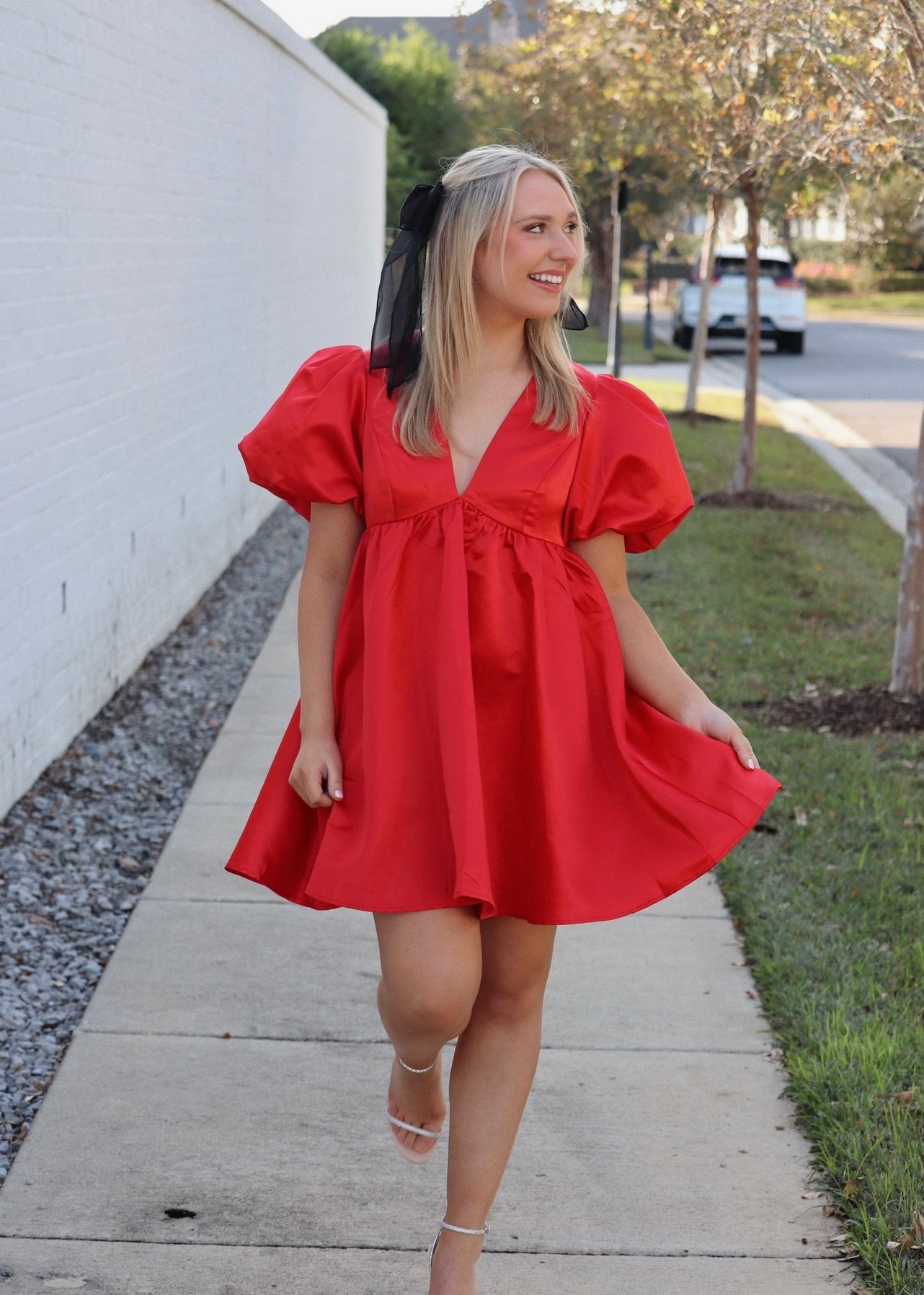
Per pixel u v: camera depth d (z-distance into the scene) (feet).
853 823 15.12
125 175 18.92
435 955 6.79
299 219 36.52
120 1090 10.00
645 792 7.24
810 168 28.19
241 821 15.40
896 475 43.11
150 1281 8.04
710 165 26.07
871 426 53.78
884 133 17.71
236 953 12.30
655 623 23.90
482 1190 7.34
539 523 7.13
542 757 7.04
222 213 26.27
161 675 20.70
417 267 7.17
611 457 7.29
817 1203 8.86
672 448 7.45
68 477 16.61
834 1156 9.18
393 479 7.04
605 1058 10.59
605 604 7.39
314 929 12.84
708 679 20.67
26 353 14.76
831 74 18.35
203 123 24.12
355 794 7.04
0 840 14.30
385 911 6.77
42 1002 11.37
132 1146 9.32
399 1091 7.71
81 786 16.06
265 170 31.01
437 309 7.07
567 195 7.13
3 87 13.73
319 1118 9.74
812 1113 9.78
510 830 7.18
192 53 23.09
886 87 17.92
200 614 24.57
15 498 14.60
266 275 31.58
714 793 7.23
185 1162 9.18
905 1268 8.09
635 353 81.46
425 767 6.95
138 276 19.86
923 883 13.53
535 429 7.14
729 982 11.87
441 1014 6.84
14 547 14.64
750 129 24.62
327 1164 9.21
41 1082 10.23
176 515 23.26
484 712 7.08
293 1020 11.12
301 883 7.55
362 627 7.25
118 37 18.34
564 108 34.55
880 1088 9.75
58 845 14.46
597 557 7.52
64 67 15.92
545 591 7.11
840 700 19.63
